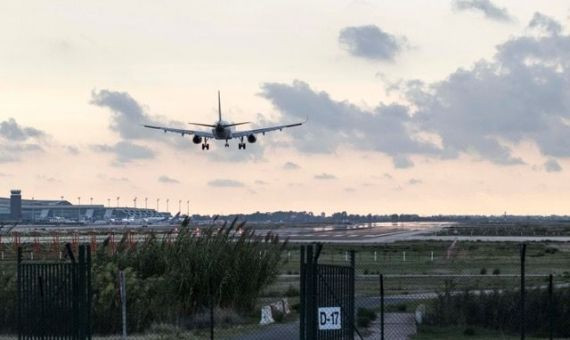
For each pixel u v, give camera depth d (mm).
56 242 112062
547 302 47219
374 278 85625
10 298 49125
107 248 67875
